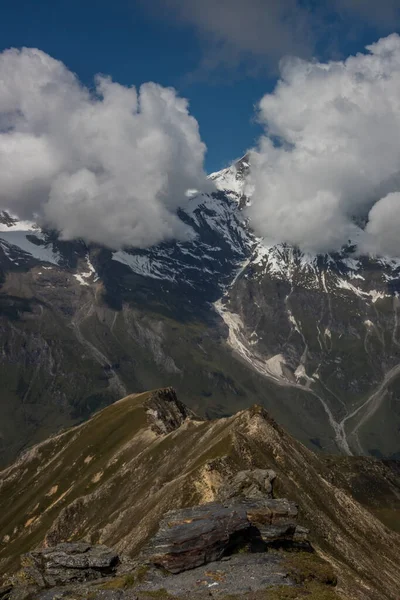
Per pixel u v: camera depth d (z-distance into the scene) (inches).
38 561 2753.4
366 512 5260.8
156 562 2588.6
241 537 2770.7
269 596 2217.0
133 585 2468.0
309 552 2928.2
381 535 4968.0
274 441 5472.4
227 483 3978.8
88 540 5113.2
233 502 3083.2
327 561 2967.5
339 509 5039.4
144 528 4087.1
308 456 6358.3
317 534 3951.8
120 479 7194.9
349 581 2770.7
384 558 4424.2
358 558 3939.5
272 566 2561.5
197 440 6589.6
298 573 2556.6
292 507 3046.3
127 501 6269.7
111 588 2439.7
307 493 4761.3
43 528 7588.6
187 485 4249.5
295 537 2940.5
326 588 2491.4
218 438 5816.9
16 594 2593.5
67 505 7554.1
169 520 2842.0
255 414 6003.9
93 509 6815.9
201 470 4325.8
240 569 2517.2
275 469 4771.2
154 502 4697.3
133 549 3838.6
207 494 4121.6
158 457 7062.0
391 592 3631.9
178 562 2559.1
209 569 2517.2
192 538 2625.5
